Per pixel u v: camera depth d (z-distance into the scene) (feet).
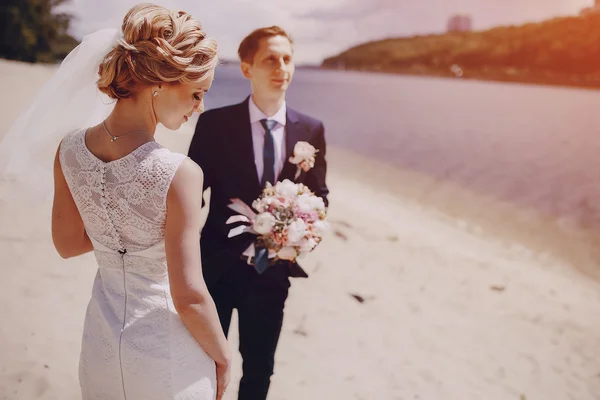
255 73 6.77
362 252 16.78
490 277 16.21
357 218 20.99
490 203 30.53
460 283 15.37
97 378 4.61
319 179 7.44
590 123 78.02
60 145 4.50
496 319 13.32
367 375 10.09
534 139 62.59
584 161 48.06
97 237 4.46
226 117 6.95
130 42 4.07
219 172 6.97
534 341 12.37
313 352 10.66
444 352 11.35
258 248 6.67
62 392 8.13
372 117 83.51
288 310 12.34
